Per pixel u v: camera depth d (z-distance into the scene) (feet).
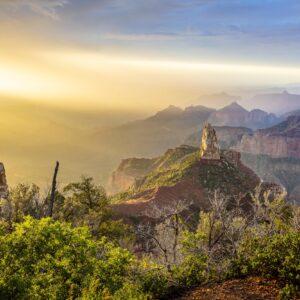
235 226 65.57
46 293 46.16
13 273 47.37
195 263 58.85
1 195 127.85
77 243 51.93
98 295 44.86
